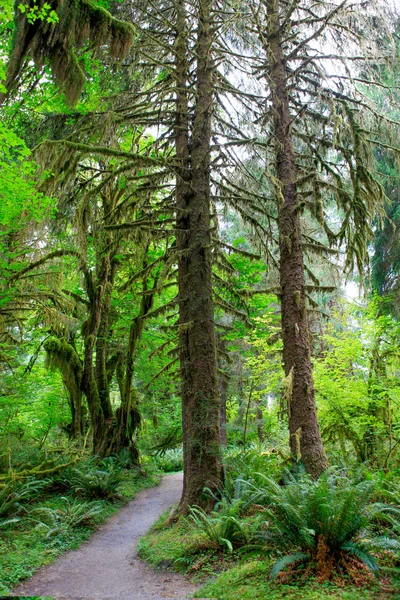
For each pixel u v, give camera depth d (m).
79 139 9.07
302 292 8.03
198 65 9.91
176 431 18.08
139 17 10.30
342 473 7.40
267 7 8.96
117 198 12.57
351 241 7.50
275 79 8.78
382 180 10.13
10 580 5.55
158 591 5.06
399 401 9.62
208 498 7.51
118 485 11.71
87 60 9.55
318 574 4.32
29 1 6.38
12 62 6.67
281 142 8.66
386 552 4.63
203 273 8.85
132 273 14.37
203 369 8.38
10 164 8.97
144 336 15.74
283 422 13.55
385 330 10.52
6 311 10.89
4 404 11.09
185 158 9.40
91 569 6.19
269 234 10.09
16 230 9.38
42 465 10.27
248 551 5.50
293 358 7.76
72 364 13.48
